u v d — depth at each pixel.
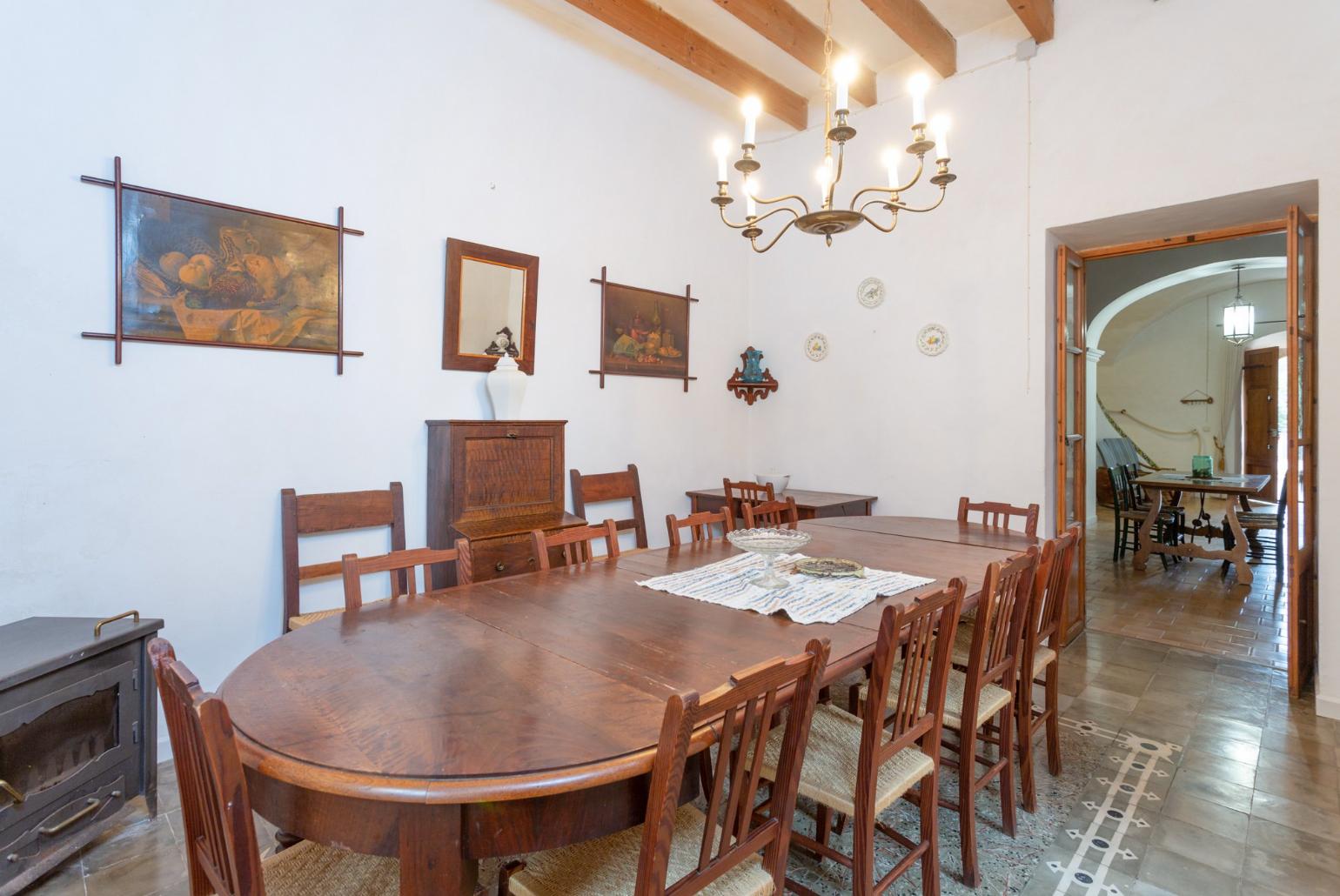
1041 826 1.91
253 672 1.26
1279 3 2.74
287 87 2.54
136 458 2.23
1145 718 2.59
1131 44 3.12
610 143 3.73
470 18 3.10
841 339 4.21
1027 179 3.45
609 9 3.21
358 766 0.92
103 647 1.76
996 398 3.58
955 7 3.41
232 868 0.84
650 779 0.98
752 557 2.32
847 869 1.74
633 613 1.65
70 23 2.07
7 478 1.99
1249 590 4.46
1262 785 2.11
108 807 1.80
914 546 2.51
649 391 3.99
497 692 1.17
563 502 3.22
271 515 2.53
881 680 1.32
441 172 3.01
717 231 4.43
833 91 3.77
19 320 2.01
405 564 1.81
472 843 0.91
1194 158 2.95
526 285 3.31
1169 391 8.68
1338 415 2.58
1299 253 2.68
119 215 2.16
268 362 2.52
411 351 2.92
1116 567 5.14
